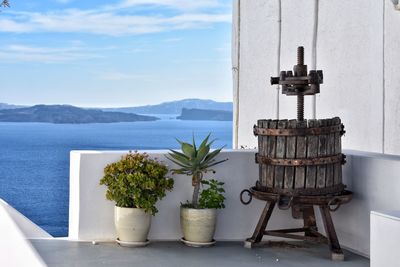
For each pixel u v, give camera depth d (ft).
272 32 26.43
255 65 28.19
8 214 22.77
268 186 17.07
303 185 16.60
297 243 18.88
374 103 19.54
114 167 18.15
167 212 19.04
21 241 18.84
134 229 17.93
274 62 26.22
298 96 17.37
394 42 18.60
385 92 19.02
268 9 26.81
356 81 20.51
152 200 17.87
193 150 18.12
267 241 19.12
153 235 19.03
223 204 18.56
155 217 19.01
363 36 20.08
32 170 139.85
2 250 17.80
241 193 18.70
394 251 12.15
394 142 18.57
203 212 18.03
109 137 149.89
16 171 139.13
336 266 16.15
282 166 16.76
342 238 18.28
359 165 17.52
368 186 17.08
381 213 12.66
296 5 24.41
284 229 18.51
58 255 17.10
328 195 16.62
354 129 20.63
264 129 17.08
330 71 22.00
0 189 136.56
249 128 28.78
